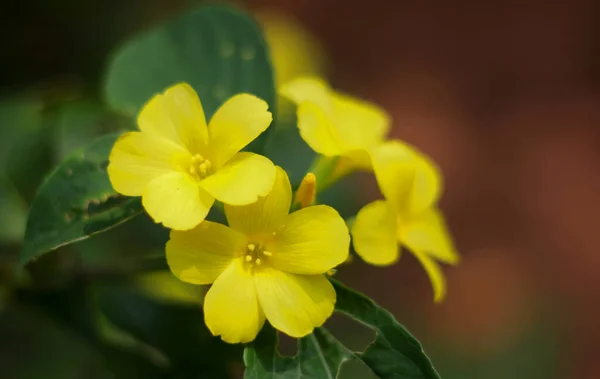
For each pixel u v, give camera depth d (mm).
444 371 949
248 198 402
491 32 1416
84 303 478
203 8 473
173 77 471
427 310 1021
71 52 670
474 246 1183
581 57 1415
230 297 403
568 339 1040
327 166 440
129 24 698
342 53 1349
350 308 419
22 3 659
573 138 1323
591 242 1200
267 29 763
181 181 407
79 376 578
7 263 473
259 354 413
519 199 1234
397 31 1381
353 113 463
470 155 1272
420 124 1290
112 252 531
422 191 452
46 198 422
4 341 571
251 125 413
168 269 463
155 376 475
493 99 1358
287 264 410
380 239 422
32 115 518
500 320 1054
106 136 430
